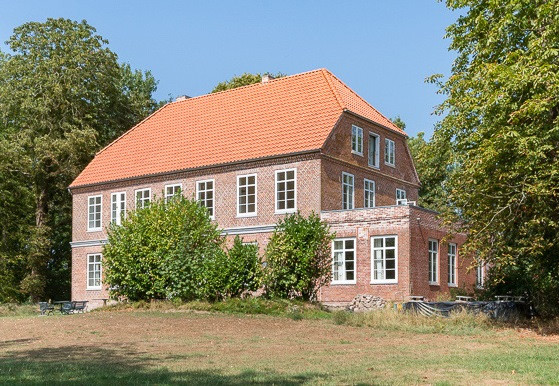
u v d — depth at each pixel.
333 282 35.62
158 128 48.50
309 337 21.89
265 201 38.88
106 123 56.94
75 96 52.75
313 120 39.38
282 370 14.35
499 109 25.41
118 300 33.56
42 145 50.31
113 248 32.91
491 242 26.47
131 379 12.95
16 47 52.78
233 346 19.27
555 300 29.05
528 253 27.00
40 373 13.84
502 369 14.54
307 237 31.17
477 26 27.84
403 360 16.16
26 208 54.97
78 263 47.94
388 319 25.75
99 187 47.34
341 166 38.69
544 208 24.92
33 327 24.53
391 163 43.88
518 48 27.66
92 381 12.72
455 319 25.66
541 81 23.19
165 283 31.69
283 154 38.00
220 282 30.27
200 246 32.03
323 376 13.42
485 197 25.88
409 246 33.25
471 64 28.50
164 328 23.77
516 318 27.14
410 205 33.59
